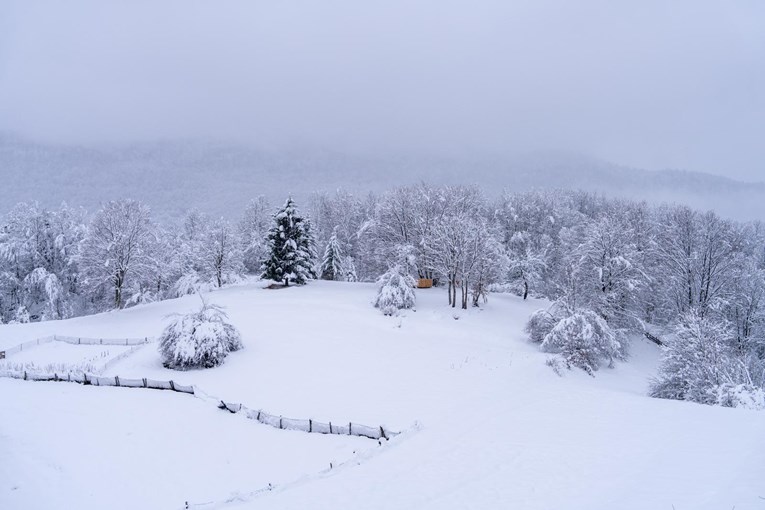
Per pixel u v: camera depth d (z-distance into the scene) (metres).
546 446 15.65
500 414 19.92
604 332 34.62
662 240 51.69
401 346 33.19
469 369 28.39
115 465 17.09
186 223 83.06
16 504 14.57
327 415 21.23
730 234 49.06
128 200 50.19
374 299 44.81
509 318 44.88
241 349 31.64
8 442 18.28
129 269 47.69
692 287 43.41
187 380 26.36
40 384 25.41
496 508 11.43
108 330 38.62
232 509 12.84
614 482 12.27
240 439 19.14
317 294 49.41
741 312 41.91
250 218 83.81
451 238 47.31
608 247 43.12
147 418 20.94
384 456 15.76
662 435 15.98
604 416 19.12
